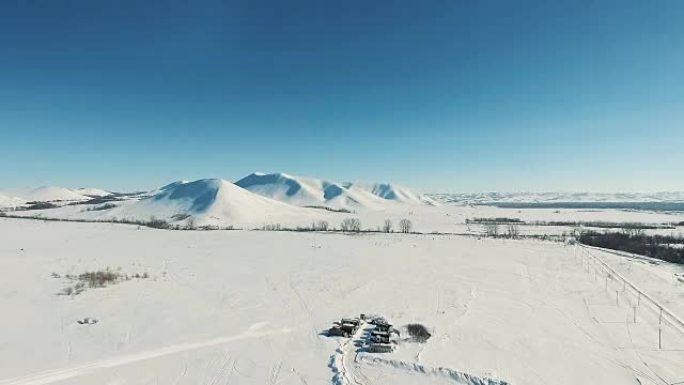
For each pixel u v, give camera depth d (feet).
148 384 72.90
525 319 111.96
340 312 115.24
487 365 82.28
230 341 92.99
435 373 78.69
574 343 95.40
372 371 79.77
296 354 86.58
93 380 73.56
